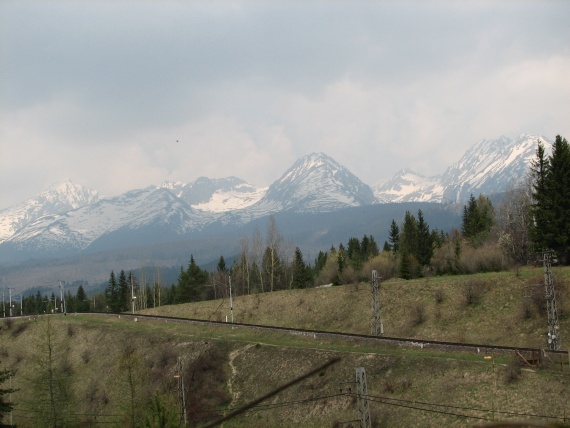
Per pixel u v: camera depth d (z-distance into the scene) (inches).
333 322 4488.2
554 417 2287.2
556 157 4121.6
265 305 5216.5
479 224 5930.1
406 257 5329.7
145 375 3937.0
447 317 3843.5
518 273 3971.5
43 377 3607.3
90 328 5054.1
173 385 3649.1
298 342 3782.0
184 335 4360.2
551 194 4114.2
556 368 2573.8
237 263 7322.8
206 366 3730.3
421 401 2694.4
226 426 3149.6
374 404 2817.4
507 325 3521.2
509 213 5305.1
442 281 4276.6
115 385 3978.8
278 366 3484.3
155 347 4266.7
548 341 3029.0
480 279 4023.1
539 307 3503.9
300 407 3053.6
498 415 2412.6
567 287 3540.8
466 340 3545.8
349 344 3533.5
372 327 3954.2
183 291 6879.9
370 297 4537.4
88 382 4210.1
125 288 7869.1
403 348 3248.0
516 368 2625.5
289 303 5064.0
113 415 3622.0
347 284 5280.5
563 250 4094.5
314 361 3363.7
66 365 4589.1
